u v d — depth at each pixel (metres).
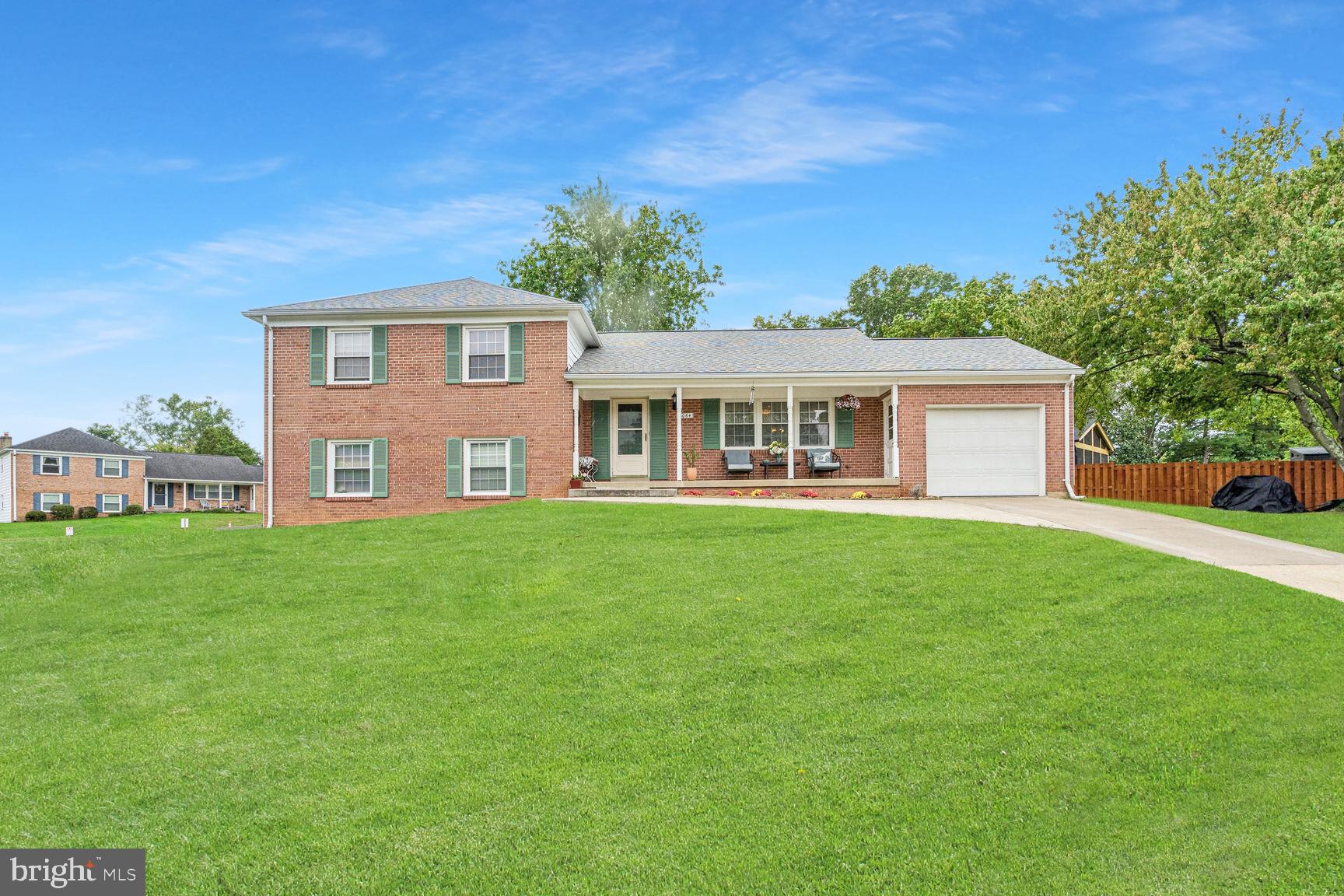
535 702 6.83
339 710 6.86
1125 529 13.71
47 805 5.42
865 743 5.87
